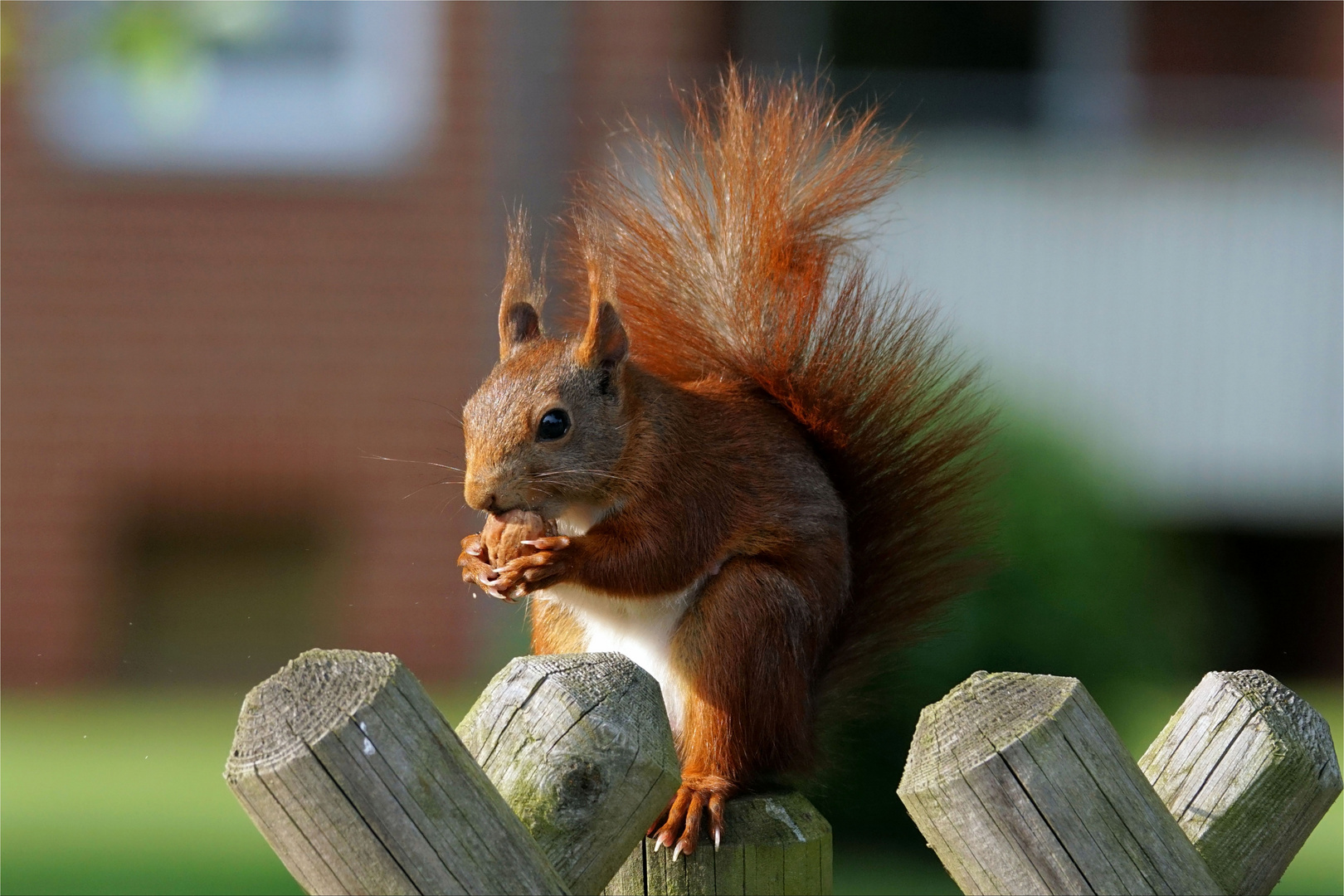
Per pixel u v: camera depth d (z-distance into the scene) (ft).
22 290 52.85
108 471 53.26
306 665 11.36
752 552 19.26
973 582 20.88
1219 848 13.16
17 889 31.65
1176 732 13.71
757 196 21.45
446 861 11.05
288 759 10.91
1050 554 32.60
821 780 20.25
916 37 58.29
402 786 11.02
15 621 53.26
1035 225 51.44
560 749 12.06
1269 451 51.70
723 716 18.35
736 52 53.52
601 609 19.80
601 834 12.01
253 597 53.88
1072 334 51.44
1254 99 54.19
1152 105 54.34
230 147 52.90
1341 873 36.35
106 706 50.85
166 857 34.32
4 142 52.39
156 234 53.01
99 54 30.17
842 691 20.58
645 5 51.11
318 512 53.52
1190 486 52.08
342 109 52.80
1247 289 51.52
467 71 52.39
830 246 21.44
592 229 21.89
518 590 18.42
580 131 50.44
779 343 20.98
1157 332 51.42
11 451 53.11
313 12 52.54
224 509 53.67
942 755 11.92
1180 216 51.44
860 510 20.83
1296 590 55.21
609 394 19.40
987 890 11.85
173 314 53.11
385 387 53.11
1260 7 58.13
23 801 39.45
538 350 20.01
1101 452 35.81
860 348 21.03
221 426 53.21
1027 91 53.78
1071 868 11.64
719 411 20.06
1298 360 51.49
